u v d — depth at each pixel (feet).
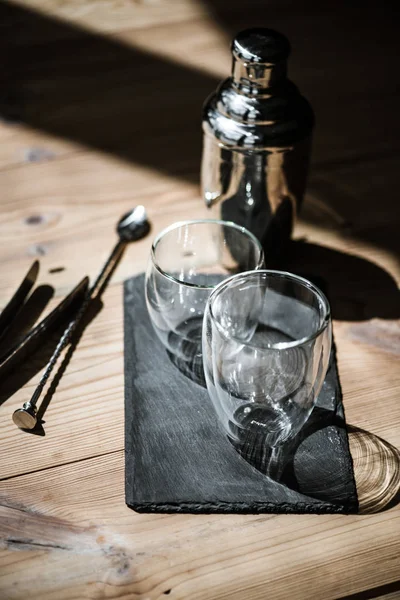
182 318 2.09
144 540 1.72
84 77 3.42
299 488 1.80
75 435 1.96
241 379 1.80
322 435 1.94
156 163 2.95
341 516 1.78
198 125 3.15
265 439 1.90
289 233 2.48
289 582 1.65
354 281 2.46
